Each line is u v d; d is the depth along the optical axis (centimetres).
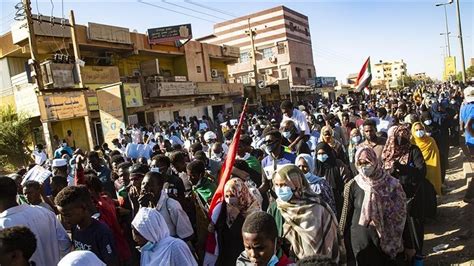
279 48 5200
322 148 515
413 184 456
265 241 226
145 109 2409
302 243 324
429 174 667
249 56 5394
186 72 3083
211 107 3094
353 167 614
